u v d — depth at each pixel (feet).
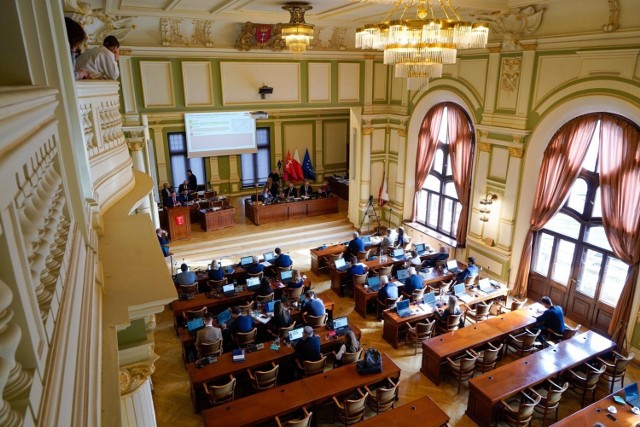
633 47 23.34
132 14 26.55
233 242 42.86
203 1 24.11
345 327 25.26
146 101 33.91
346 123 61.82
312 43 38.52
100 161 13.61
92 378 5.41
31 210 4.53
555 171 28.94
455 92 35.47
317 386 20.13
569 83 26.89
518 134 30.14
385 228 47.01
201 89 35.53
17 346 3.18
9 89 3.95
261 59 37.06
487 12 27.53
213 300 28.30
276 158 58.85
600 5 24.11
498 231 33.42
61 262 5.35
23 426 2.88
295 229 45.73
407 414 18.24
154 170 51.98
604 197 26.43
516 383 20.58
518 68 29.81
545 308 27.35
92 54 14.66
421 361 26.07
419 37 16.38
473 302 28.48
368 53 40.98
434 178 40.93
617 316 26.27
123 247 11.57
